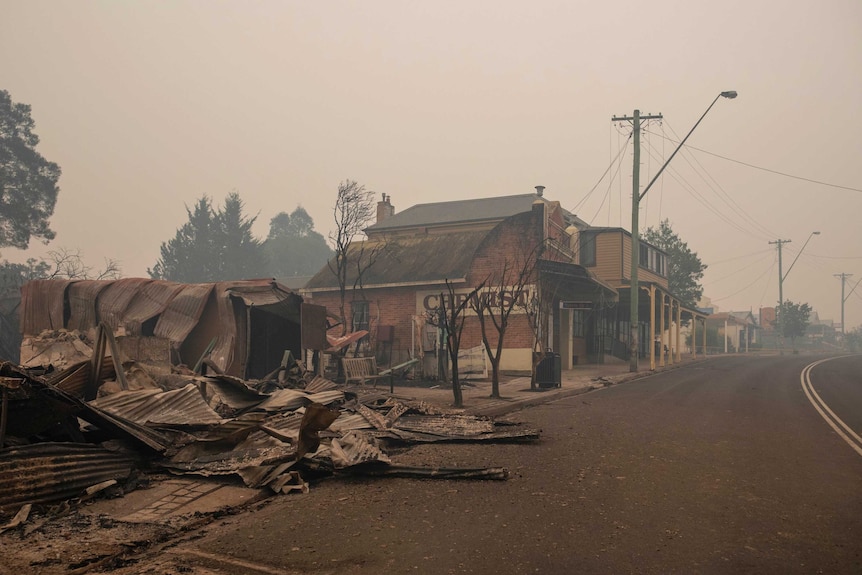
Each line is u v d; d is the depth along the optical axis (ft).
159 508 20.65
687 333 206.39
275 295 56.18
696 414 44.50
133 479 23.03
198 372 52.31
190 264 204.44
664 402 52.26
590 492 22.91
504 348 81.10
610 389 66.18
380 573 15.30
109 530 18.20
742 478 25.09
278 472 23.89
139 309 56.85
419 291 86.38
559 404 52.11
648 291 100.42
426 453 30.09
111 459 23.06
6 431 21.25
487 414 45.03
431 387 62.69
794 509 20.76
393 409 39.52
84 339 56.75
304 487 23.24
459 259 85.92
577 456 29.45
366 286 87.71
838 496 22.41
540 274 79.30
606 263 121.49
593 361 115.85
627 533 18.28
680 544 17.35
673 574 15.21
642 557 16.33
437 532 18.40
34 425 22.04
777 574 15.26
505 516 19.94
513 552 16.70
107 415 24.29
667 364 113.70
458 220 119.44
